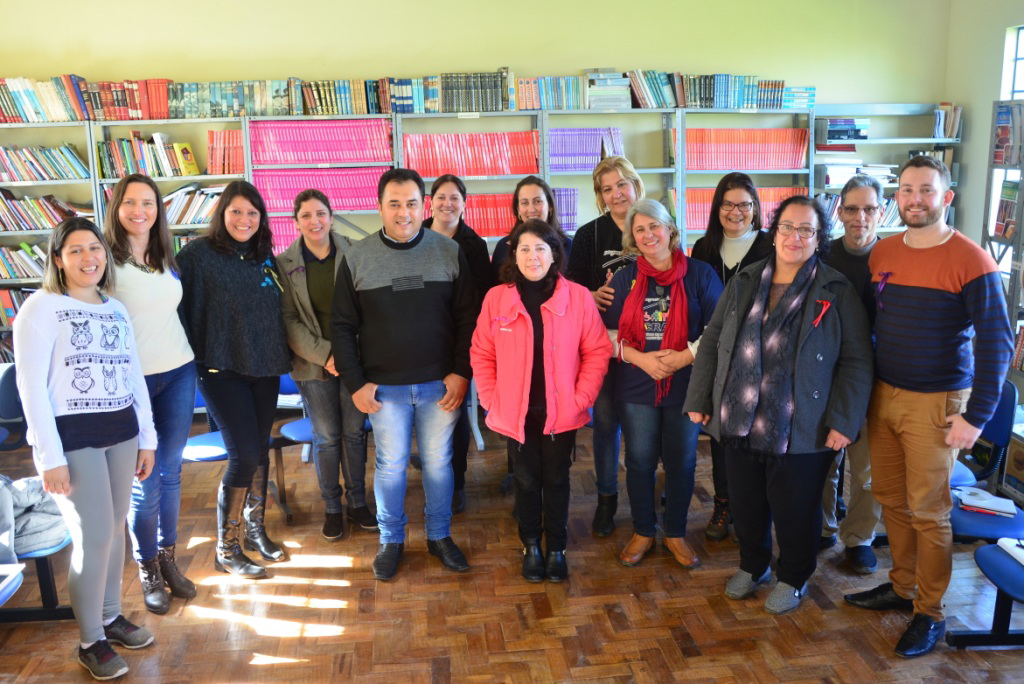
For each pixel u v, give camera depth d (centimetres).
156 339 296
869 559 328
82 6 526
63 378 253
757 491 298
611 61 570
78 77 513
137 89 515
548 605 313
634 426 328
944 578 275
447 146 539
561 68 567
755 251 333
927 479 270
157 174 524
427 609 312
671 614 304
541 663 277
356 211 540
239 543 344
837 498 373
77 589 267
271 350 323
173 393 304
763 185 598
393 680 270
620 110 549
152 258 294
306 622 305
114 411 264
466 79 533
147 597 312
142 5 530
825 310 273
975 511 292
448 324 329
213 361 311
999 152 410
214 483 443
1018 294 400
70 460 257
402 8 548
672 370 314
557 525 329
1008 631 279
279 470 391
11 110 509
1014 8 537
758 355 280
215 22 537
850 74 594
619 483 430
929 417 266
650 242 313
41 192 546
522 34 560
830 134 573
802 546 294
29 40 527
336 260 347
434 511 344
